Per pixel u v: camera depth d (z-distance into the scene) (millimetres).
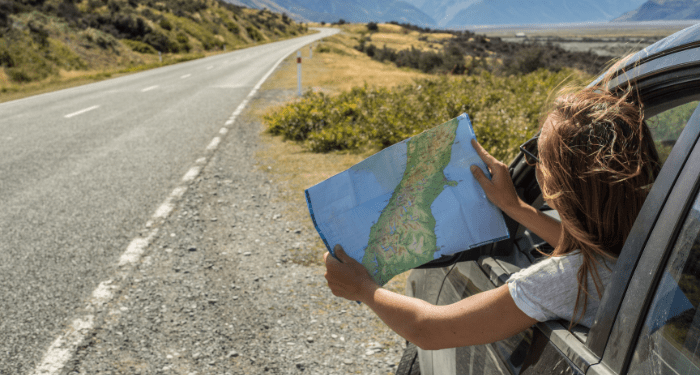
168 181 6047
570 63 44281
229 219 4762
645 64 991
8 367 2564
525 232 1605
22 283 3488
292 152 7590
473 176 1221
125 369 2557
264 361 2635
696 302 745
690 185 755
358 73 20812
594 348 881
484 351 1280
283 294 3346
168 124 10062
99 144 8219
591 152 910
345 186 1263
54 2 40250
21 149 7926
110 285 3451
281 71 23453
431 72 38375
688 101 958
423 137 1229
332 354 2697
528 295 974
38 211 5016
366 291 1194
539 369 995
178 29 55594
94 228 4535
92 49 34750
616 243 946
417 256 1226
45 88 19906
